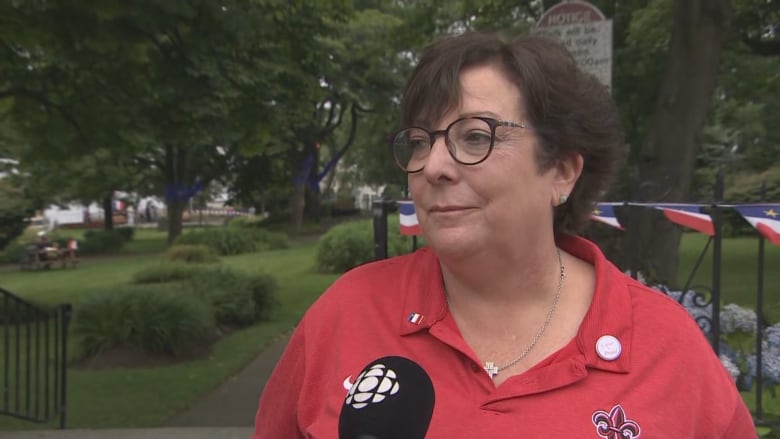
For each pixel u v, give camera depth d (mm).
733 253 15328
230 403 6027
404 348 1402
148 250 26281
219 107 8617
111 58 7883
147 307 7562
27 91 9023
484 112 1327
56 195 26516
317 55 9625
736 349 3330
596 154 1490
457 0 11219
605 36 5195
